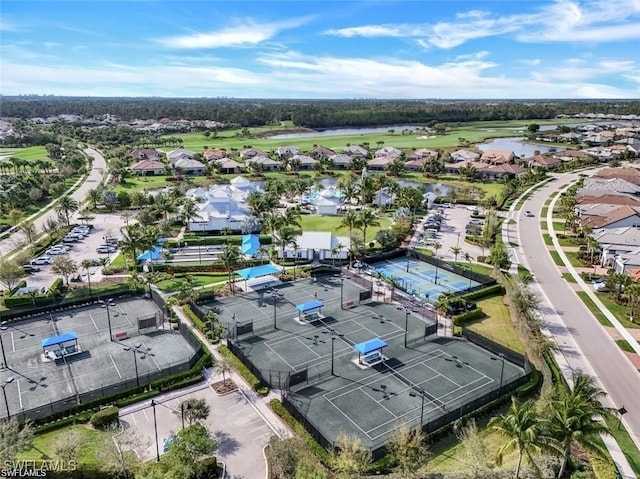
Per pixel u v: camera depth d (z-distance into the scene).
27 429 46.94
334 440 51.34
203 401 53.00
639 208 141.75
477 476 43.94
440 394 60.59
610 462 46.44
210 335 73.75
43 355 68.88
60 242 121.94
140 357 68.56
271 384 62.22
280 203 167.38
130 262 105.75
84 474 45.50
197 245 120.44
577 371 65.88
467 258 109.88
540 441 41.44
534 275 103.31
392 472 46.38
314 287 95.06
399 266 108.06
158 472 41.97
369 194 161.62
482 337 72.38
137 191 174.00
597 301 89.81
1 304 84.94
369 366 67.00
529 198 176.88
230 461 48.34
